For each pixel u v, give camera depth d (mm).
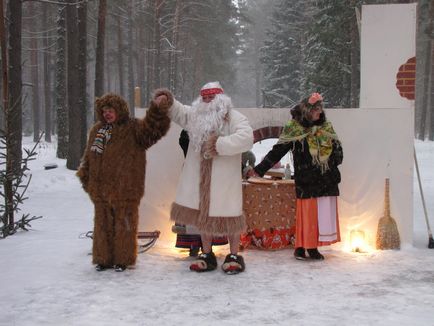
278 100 40969
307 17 39375
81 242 5910
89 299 3992
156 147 5945
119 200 4680
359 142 5824
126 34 42656
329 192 5121
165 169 5961
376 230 5797
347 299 4020
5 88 6879
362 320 3559
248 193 5602
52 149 26250
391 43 5871
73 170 16016
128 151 4699
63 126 20141
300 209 5188
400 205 5773
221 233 4695
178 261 5176
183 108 4945
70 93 16375
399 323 3494
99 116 4781
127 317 3625
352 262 5148
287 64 42875
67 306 3844
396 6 5844
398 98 5867
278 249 5621
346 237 5883
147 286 4328
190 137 4871
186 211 4824
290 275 4688
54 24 33000
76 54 16484
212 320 3568
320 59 25859
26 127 45312
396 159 5770
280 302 3953
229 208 4734
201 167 4777
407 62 5848
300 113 5180
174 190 5977
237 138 4602
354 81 24141
